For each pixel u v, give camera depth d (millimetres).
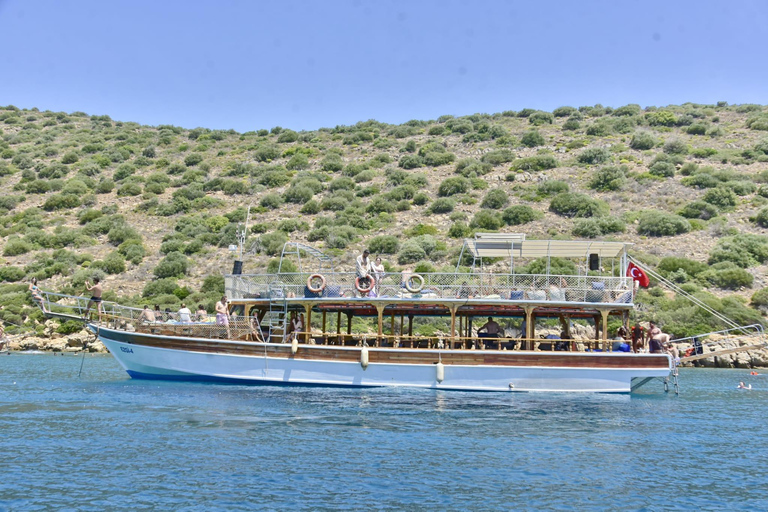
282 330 27641
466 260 60156
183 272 63844
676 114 113312
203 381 25469
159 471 13805
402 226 73500
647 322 47062
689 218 70125
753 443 17562
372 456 15266
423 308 27594
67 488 12656
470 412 20875
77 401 21844
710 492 13227
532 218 71750
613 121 109875
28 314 52531
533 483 13570
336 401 22266
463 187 82500
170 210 82625
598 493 13039
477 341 26672
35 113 148375
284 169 98812
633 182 80312
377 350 24609
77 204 85812
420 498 12492
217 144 119750
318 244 68250
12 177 97625
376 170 95812
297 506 11930
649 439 17812
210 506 11820
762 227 65875
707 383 32906
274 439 16688
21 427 17703
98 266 64438
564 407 22234
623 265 26703
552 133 108312
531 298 25328
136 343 25766
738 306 48062
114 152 108312
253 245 68750
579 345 40562
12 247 69188
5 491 12414
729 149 91375
